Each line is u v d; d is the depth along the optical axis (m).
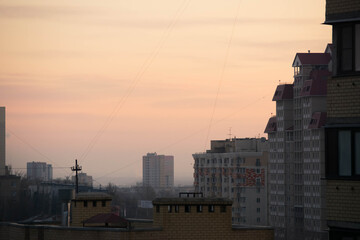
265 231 53.09
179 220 52.38
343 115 41.50
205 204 52.59
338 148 41.25
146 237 51.69
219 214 52.69
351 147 40.78
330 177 41.41
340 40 41.66
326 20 42.00
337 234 41.25
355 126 40.69
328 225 41.50
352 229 40.66
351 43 41.31
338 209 41.12
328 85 42.03
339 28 41.69
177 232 52.25
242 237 52.81
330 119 41.88
